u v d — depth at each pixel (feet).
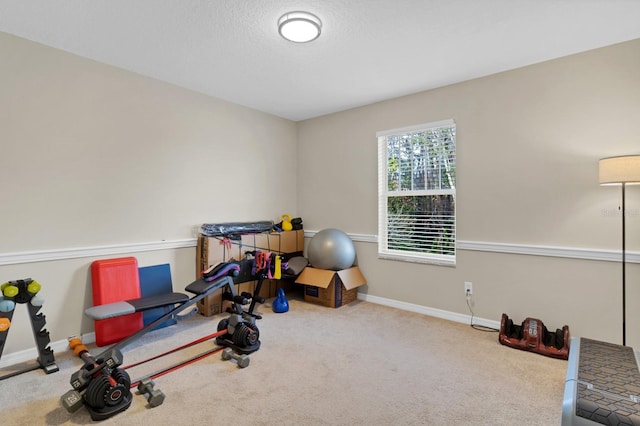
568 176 9.04
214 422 5.89
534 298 9.60
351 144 13.84
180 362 8.11
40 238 8.50
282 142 15.12
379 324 10.74
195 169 11.88
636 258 8.14
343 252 12.56
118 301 9.23
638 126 8.11
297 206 15.74
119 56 9.14
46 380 7.30
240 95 12.25
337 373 7.61
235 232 12.60
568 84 9.01
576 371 5.28
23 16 7.20
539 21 7.35
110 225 9.76
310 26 7.30
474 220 10.69
